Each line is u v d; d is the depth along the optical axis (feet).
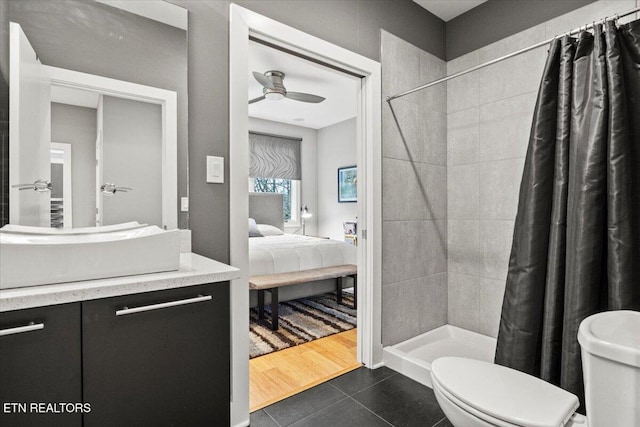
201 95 5.55
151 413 3.74
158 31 5.28
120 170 5.04
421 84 8.69
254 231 16.90
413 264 8.52
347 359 8.20
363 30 7.52
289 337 9.58
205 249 5.59
